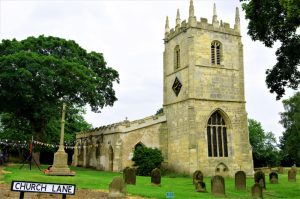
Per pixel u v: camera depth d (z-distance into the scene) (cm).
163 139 4634
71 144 6300
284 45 2662
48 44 4419
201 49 4450
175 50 4759
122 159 4281
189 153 4134
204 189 2486
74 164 5938
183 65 4512
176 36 4741
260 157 7281
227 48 4616
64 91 4091
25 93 3803
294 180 3562
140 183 2906
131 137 4403
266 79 2839
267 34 2645
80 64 4391
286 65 2716
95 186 2359
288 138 7206
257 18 2553
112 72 5100
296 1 2078
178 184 3047
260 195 2233
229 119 4438
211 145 4297
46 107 3969
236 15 4766
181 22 4706
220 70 4509
